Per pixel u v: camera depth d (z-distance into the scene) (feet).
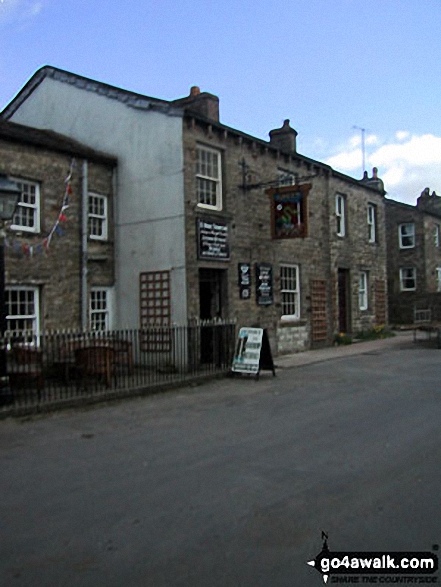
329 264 68.18
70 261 46.39
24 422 29.12
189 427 27.37
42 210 44.47
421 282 104.53
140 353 48.37
